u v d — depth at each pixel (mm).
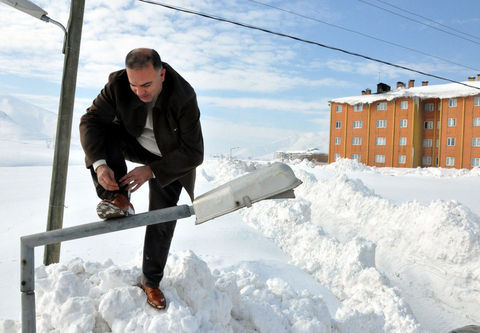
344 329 3049
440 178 17609
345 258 5668
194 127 1872
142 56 1609
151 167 1872
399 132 40250
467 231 6871
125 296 2146
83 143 1833
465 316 5941
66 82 3438
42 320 2125
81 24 3453
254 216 7246
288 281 4902
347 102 42781
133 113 1856
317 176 17031
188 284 2346
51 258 3539
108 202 1463
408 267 7074
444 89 38344
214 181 11633
